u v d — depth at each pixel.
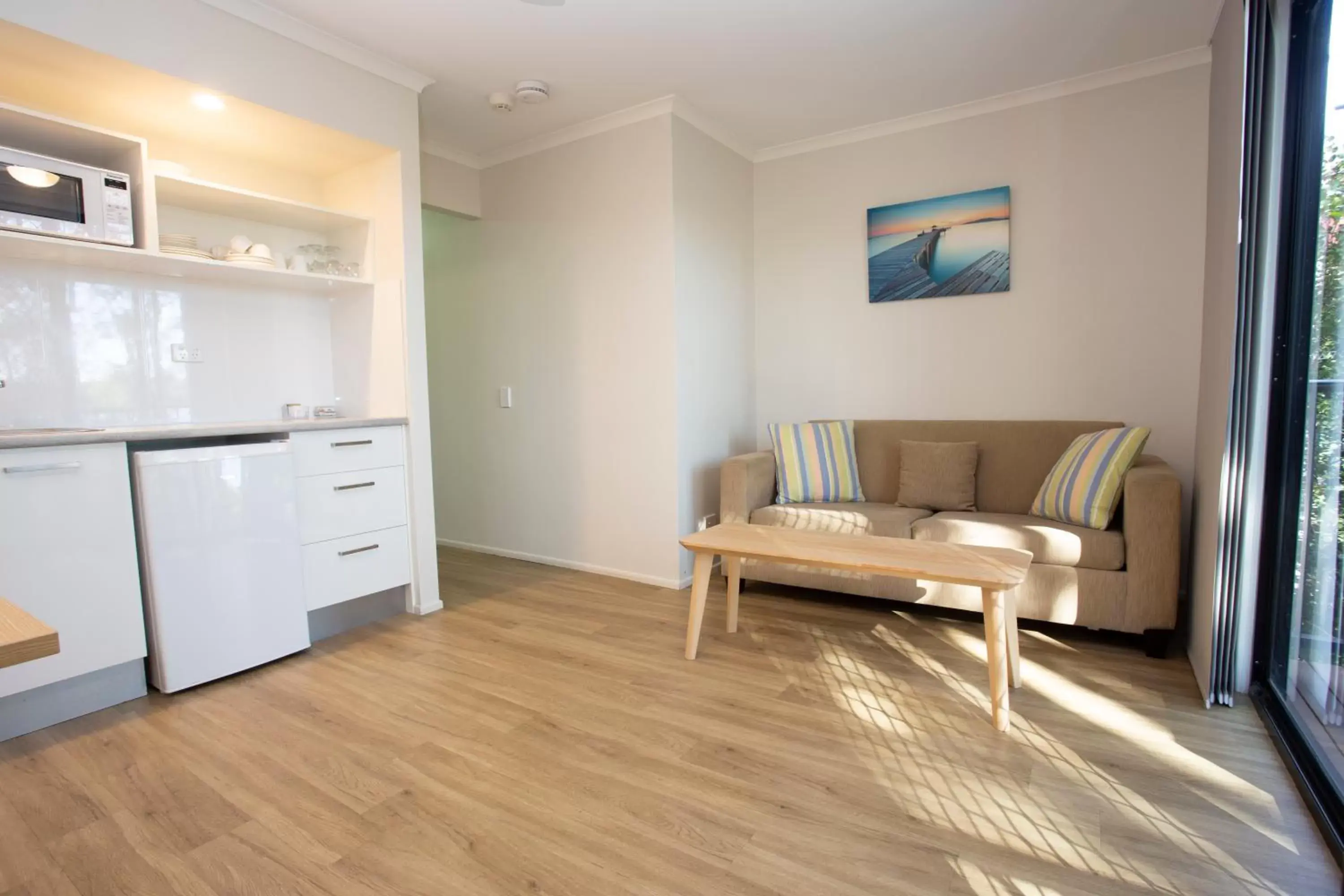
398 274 2.89
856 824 1.48
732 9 2.39
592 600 3.15
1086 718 1.93
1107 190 2.98
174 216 2.67
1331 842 1.35
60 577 1.94
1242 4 1.97
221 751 1.82
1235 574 1.95
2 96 2.24
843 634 2.66
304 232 3.09
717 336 3.57
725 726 1.92
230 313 2.82
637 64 2.79
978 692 2.12
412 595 2.98
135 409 2.54
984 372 3.31
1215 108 2.46
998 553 2.15
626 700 2.10
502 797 1.60
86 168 2.11
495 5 2.33
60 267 2.35
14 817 1.54
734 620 2.68
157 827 1.50
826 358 3.74
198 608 2.21
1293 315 1.86
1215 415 2.15
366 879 1.33
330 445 2.64
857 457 3.41
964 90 3.09
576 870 1.35
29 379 2.28
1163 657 2.36
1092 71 2.91
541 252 3.66
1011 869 1.33
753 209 3.90
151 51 2.07
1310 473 1.79
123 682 2.12
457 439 4.17
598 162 3.40
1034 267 3.15
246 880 1.33
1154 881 1.29
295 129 2.57
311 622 2.65
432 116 3.28
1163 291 2.90
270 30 2.37
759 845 1.41
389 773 1.71
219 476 2.26
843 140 3.59
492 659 2.46
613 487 3.52
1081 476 2.59
